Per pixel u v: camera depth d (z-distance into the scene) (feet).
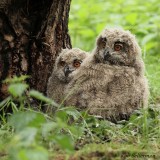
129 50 46.14
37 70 46.75
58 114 39.86
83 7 102.73
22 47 45.29
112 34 46.42
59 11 47.55
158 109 46.57
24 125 31.71
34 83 46.88
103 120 42.57
